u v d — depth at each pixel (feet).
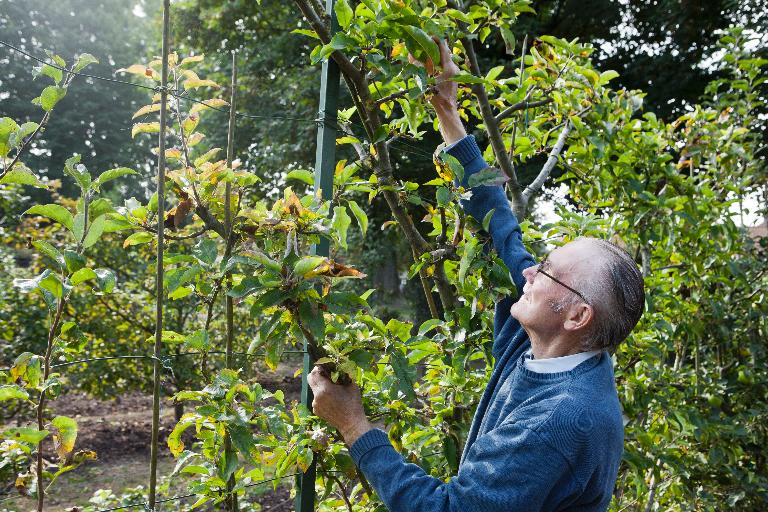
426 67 4.69
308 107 27.76
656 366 8.71
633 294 3.55
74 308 17.67
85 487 16.17
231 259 3.65
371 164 5.26
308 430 4.49
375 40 4.34
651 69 27.99
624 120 7.89
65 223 3.57
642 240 7.86
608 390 3.52
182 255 3.83
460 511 3.20
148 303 19.47
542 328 3.71
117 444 20.52
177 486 14.75
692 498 9.04
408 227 5.17
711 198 8.66
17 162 3.54
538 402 3.38
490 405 3.98
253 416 3.96
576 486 3.18
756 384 9.87
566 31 28.86
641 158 7.86
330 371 3.86
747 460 10.09
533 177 24.06
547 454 3.13
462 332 4.90
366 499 5.42
